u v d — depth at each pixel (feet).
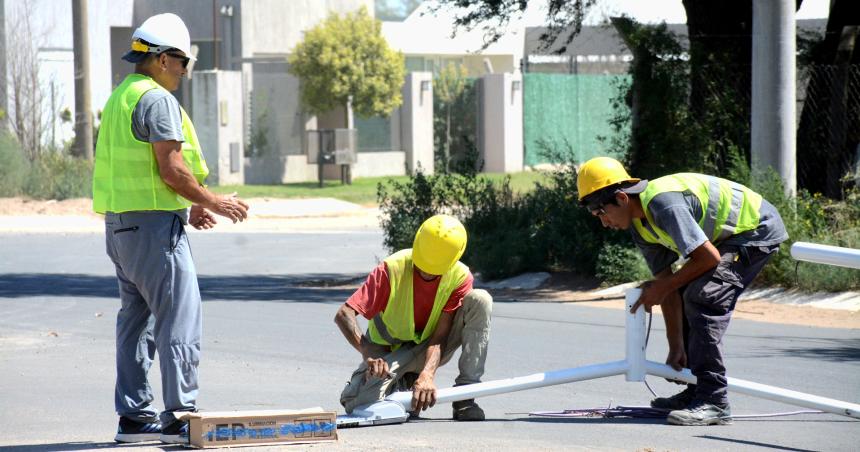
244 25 388.37
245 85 384.06
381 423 65.41
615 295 152.35
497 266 171.53
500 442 59.41
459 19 188.65
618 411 71.26
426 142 438.81
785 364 95.86
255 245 253.65
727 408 66.54
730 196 65.05
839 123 177.99
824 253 59.67
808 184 180.65
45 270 196.95
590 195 65.41
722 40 174.09
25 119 343.46
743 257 64.85
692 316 65.41
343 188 379.35
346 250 241.96
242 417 57.57
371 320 68.33
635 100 173.68
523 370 94.32
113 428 69.36
